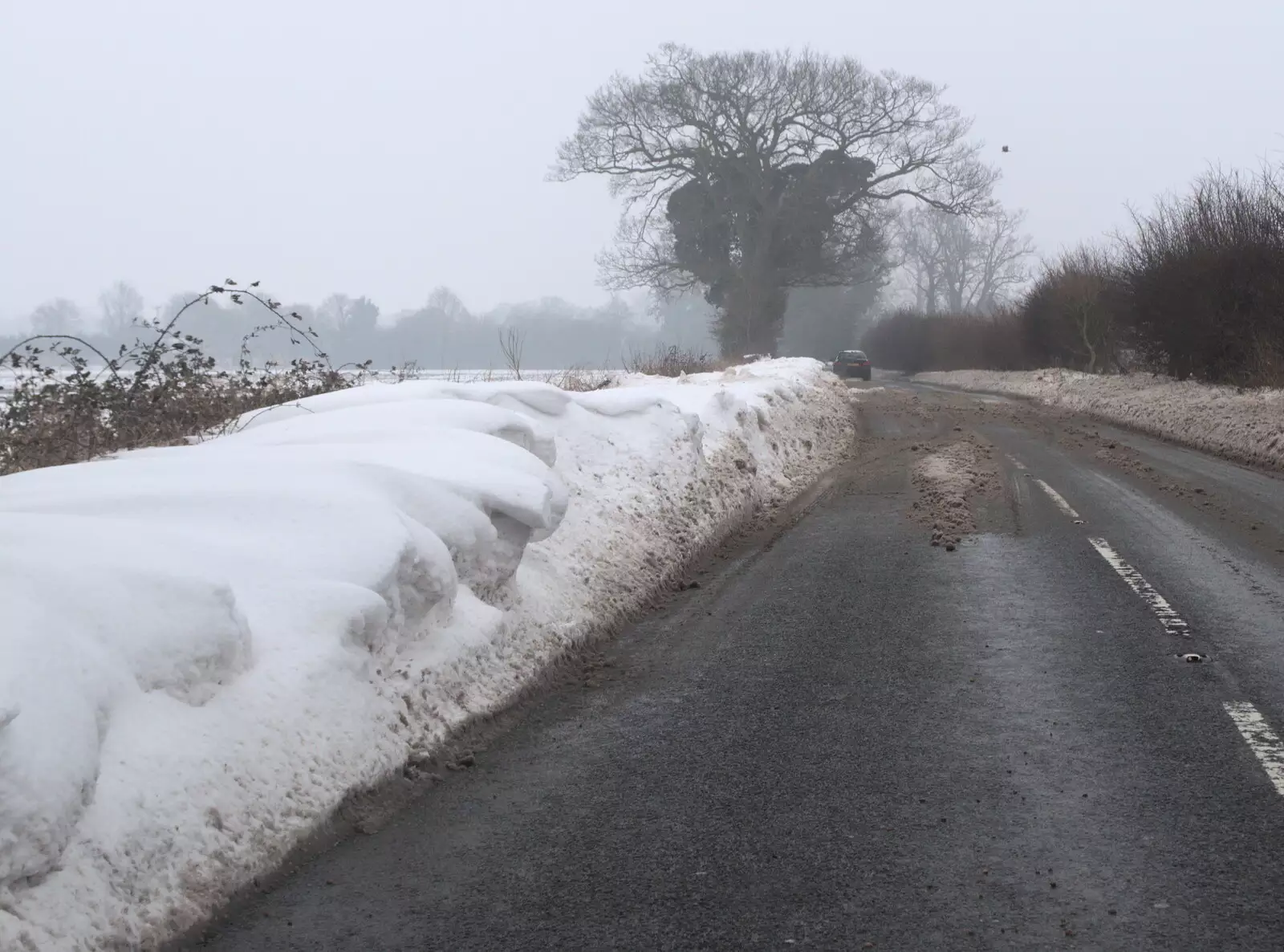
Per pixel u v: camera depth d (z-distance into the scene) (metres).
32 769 2.88
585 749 5.00
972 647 6.64
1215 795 4.33
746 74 62.34
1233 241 24.83
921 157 64.69
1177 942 3.20
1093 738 5.01
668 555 8.86
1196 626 7.04
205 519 5.04
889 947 3.21
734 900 3.53
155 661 3.69
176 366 9.50
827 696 5.73
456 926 3.38
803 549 9.98
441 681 5.13
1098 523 11.12
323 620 4.48
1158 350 29.88
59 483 5.47
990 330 54.94
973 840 3.95
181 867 3.38
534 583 6.74
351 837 4.04
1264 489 13.79
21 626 3.30
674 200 63.94
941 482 14.16
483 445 6.94
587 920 3.41
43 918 2.88
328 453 6.40
